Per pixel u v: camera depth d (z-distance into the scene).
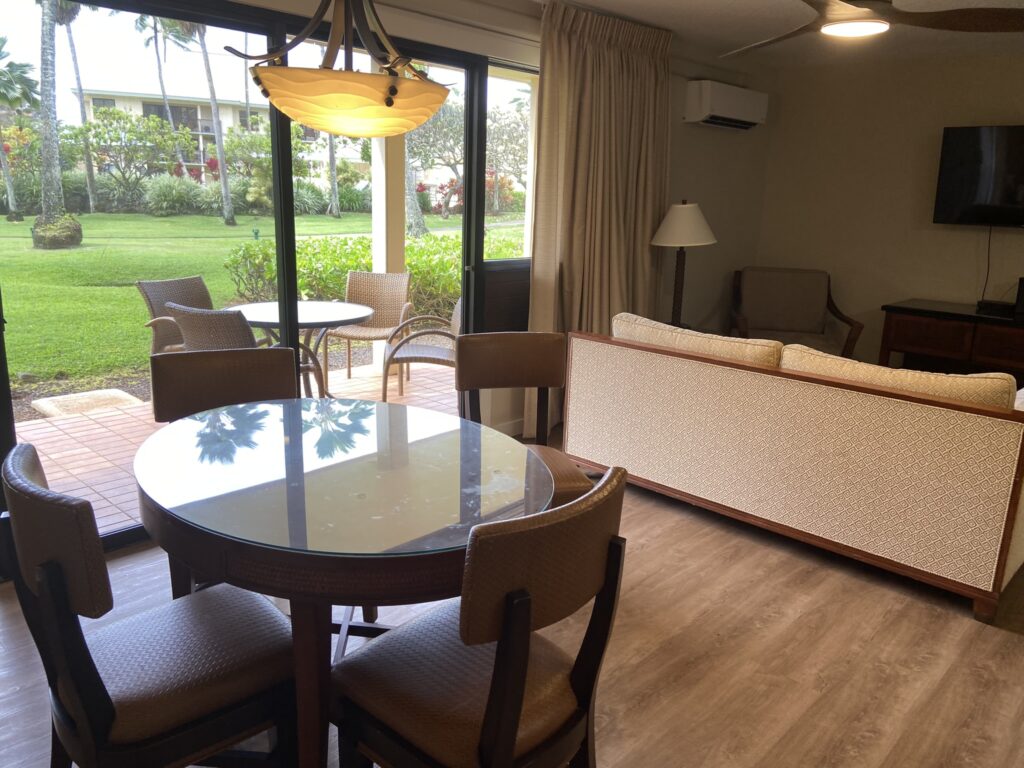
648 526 3.21
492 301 4.08
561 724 1.42
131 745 1.34
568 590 1.25
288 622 1.63
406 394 5.07
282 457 1.83
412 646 1.54
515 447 1.96
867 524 2.73
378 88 1.50
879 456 2.65
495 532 1.12
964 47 4.77
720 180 5.45
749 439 2.98
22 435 3.56
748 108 5.02
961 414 2.44
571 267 4.13
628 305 4.55
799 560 2.94
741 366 2.94
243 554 1.40
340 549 1.37
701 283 5.53
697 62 4.93
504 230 4.16
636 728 1.98
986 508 2.45
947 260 5.29
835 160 5.63
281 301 3.22
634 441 3.37
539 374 2.75
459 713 1.35
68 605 1.25
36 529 1.23
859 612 2.58
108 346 3.07
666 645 2.35
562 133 3.90
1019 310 4.71
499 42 3.72
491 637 1.18
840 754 1.90
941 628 2.49
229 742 1.45
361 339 4.61
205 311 3.08
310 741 1.49
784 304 5.50
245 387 2.41
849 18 2.47
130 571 2.70
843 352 5.18
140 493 1.64
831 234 5.75
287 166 3.09
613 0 3.75
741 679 2.20
